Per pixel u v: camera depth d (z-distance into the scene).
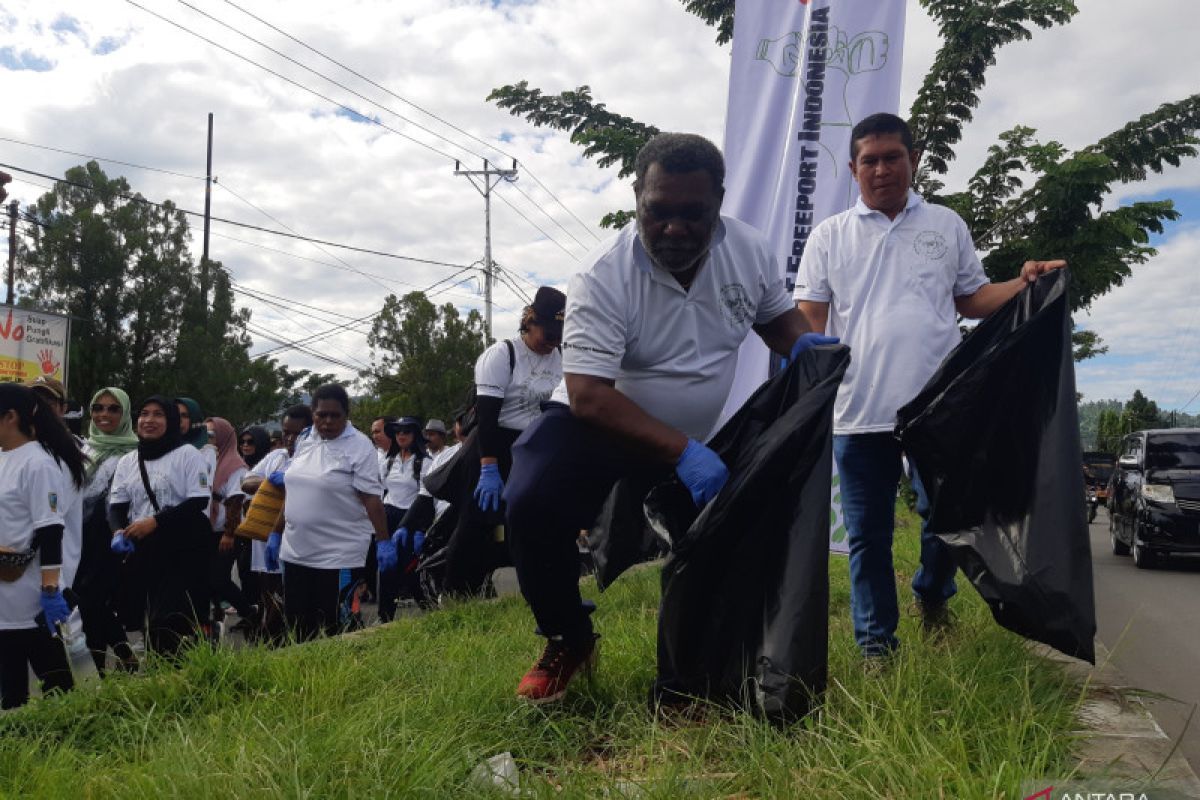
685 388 3.14
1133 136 11.49
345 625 6.26
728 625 2.95
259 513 6.94
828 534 2.92
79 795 2.62
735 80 7.00
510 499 3.09
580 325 2.92
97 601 5.98
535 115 13.09
